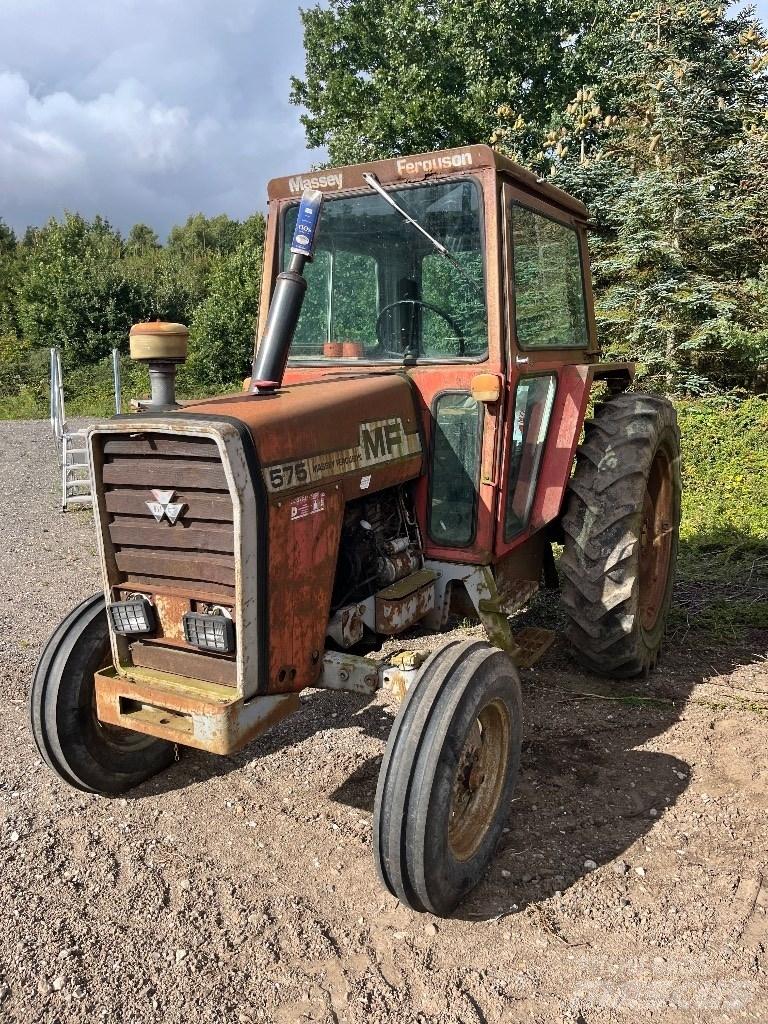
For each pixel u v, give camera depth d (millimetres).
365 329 3605
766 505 6902
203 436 2398
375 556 3186
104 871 2834
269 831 3088
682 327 9484
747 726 3754
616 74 11312
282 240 3779
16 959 2414
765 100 10414
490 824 2781
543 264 3863
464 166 3234
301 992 2305
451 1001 2268
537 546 4277
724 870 2795
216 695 2566
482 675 2662
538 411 3773
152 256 49531
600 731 3768
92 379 26969
